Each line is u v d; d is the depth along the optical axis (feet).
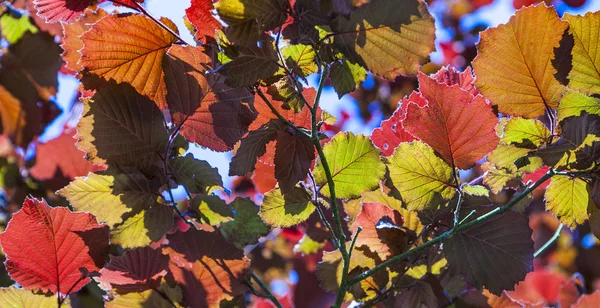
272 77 3.11
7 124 5.02
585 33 3.09
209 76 3.17
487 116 3.14
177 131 3.22
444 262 3.48
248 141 3.15
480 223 3.27
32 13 4.99
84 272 3.23
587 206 3.19
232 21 2.95
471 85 3.47
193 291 3.30
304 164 3.14
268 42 3.04
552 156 3.06
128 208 3.25
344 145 3.24
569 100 3.09
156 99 3.20
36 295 3.23
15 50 5.01
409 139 3.50
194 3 3.08
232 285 3.30
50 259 3.20
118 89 3.15
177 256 3.30
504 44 3.12
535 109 3.16
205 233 3.31
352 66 3.27
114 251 3.43
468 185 3.23
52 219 3.18
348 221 3.58
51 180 4.83
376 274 3.35
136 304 3.27
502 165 3.24
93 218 3.22
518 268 3.23
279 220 3.30
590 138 3.03
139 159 3.22
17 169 4.94
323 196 3.52
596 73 3.11
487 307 3.58
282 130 3.17
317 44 3.12
